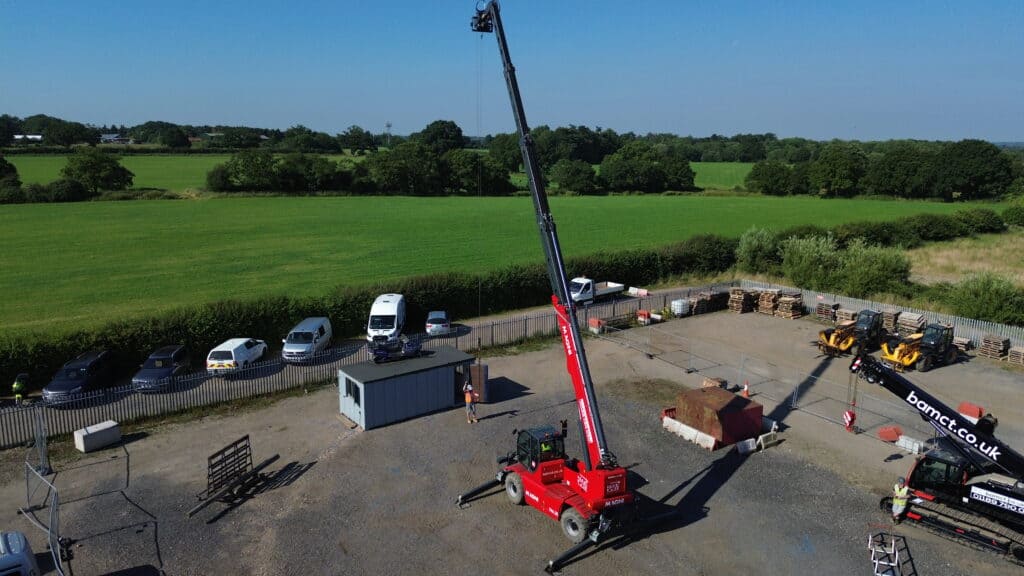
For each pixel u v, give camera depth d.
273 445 25.05
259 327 37.34
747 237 60.72
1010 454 17.97
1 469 23.05
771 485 22.16
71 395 27.69
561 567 17.33
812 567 17.53
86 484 21.88
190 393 28.50
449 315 44.97
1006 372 34.12
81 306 46.84
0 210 98.31
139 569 17.20
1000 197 122.00
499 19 17.81
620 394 30.98
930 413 19.17
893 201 131.00
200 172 160.00
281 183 131.38
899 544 18.70
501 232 84.94
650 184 157.12
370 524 19.47
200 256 66.31
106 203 109.50
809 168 145.75
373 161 139.25
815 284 51.72
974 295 42.16
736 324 44.59
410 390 27.66
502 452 24.47
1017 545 17.80
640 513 20.20
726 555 18.05
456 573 17.08
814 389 31.80
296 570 17.19
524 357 36.75
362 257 66.69
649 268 57.72
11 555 15.50
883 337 38.75
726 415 24.89
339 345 38.62
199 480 22.22
